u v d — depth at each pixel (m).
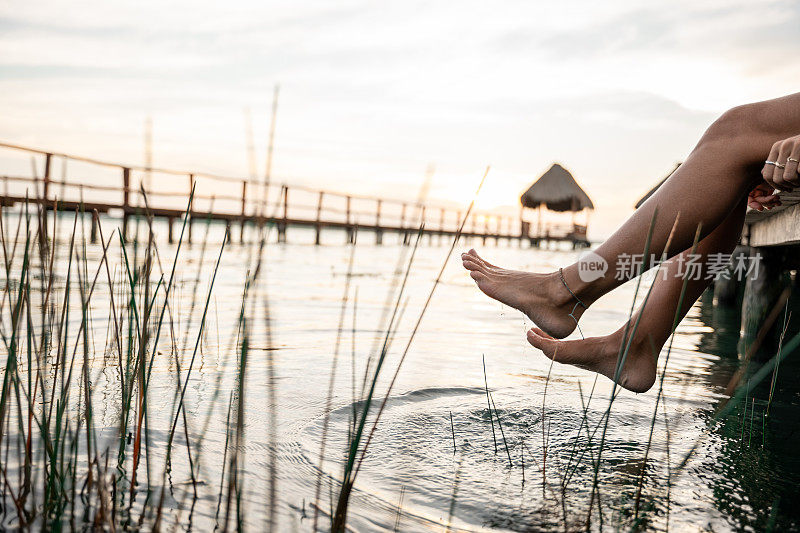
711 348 2.33
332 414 1.30
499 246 20.28
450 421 1.29
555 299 1.27
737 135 1.11
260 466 0.97
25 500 0.81
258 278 0.84
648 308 1.30
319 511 0.82
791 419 1.35
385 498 0.88
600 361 1.32
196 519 0.77
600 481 0.97
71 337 1.88
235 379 1.51
